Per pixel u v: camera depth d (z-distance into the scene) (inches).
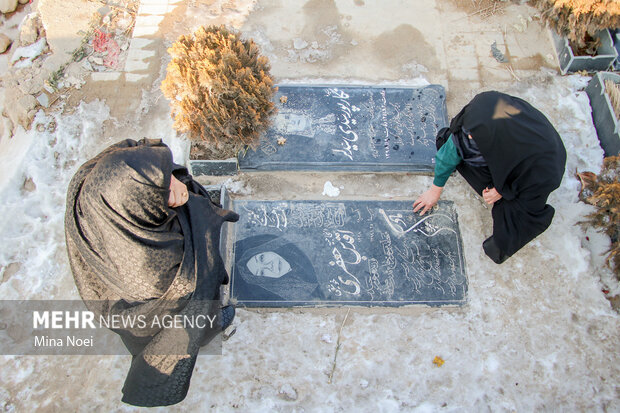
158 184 94.3
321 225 158.7
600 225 154.0
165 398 114.6
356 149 168.2
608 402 139.2
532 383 141.0
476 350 144.6
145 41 190.7
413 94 178.2
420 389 139.6
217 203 156.1
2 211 162.2
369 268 152.8
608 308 150.4
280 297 148.2
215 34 147.1
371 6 199.2
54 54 188.1
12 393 140.2
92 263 102.1
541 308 150.5
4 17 204.4
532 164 120.1
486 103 120.4
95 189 93.1
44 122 176.7
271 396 138.5
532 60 190.2
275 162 165.2
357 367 141.9
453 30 195.5
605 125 172.1
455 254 155.4
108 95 181.2
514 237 139.2
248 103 144.3
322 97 177.2
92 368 143.4
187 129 149.6
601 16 174.2
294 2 199.3
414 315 148.6
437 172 141.2
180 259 105.7
